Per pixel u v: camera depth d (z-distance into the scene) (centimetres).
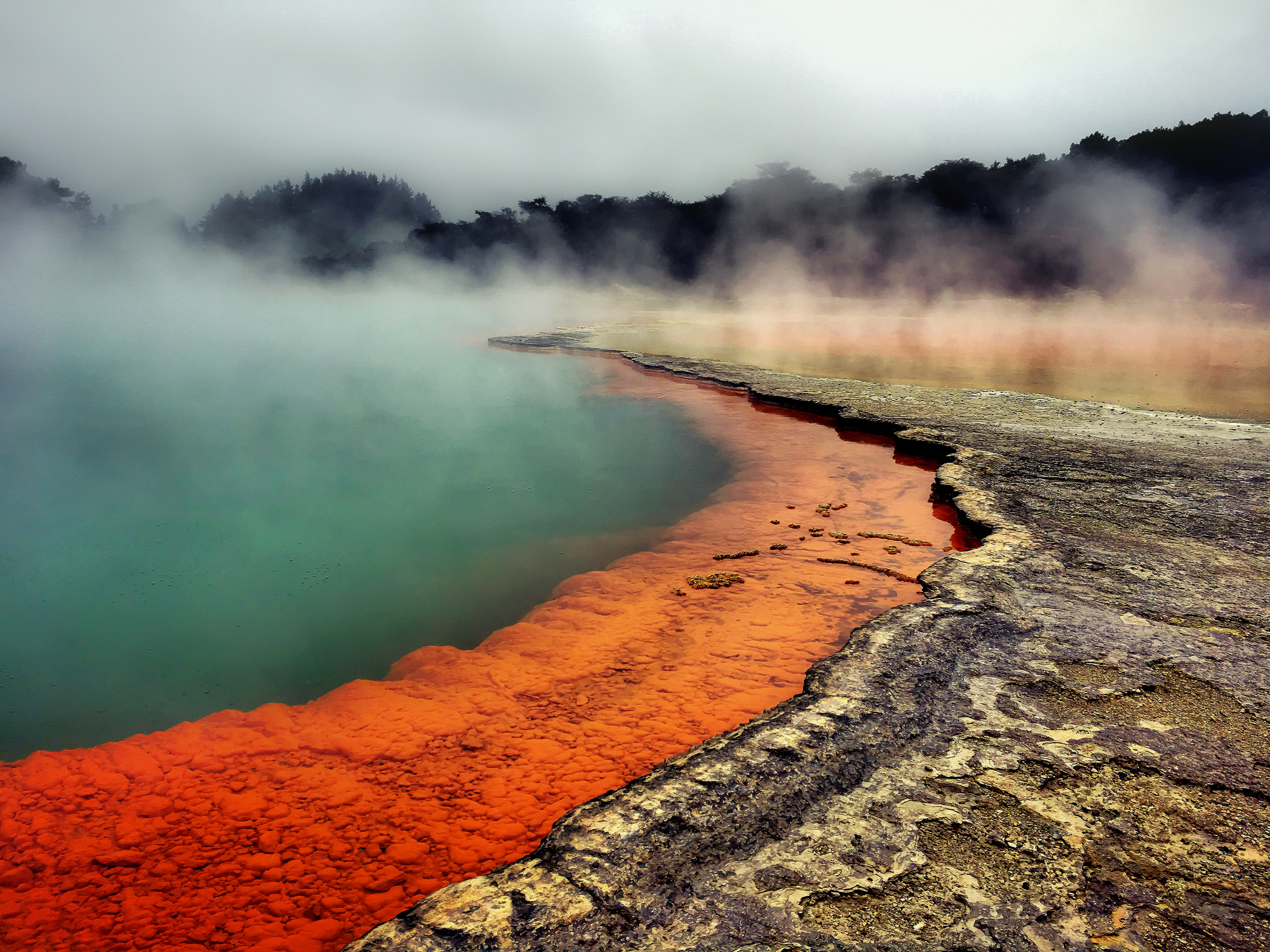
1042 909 188
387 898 240
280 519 717
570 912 192
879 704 291
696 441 997
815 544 589
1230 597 396
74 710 393
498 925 188
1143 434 859
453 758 323
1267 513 554
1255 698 294
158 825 283
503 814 282
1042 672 316
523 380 1612
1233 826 220
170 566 602
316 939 223
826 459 858
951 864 206
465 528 688
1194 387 1277
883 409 1032
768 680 379
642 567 556
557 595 518
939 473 680
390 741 337
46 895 246
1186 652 333
